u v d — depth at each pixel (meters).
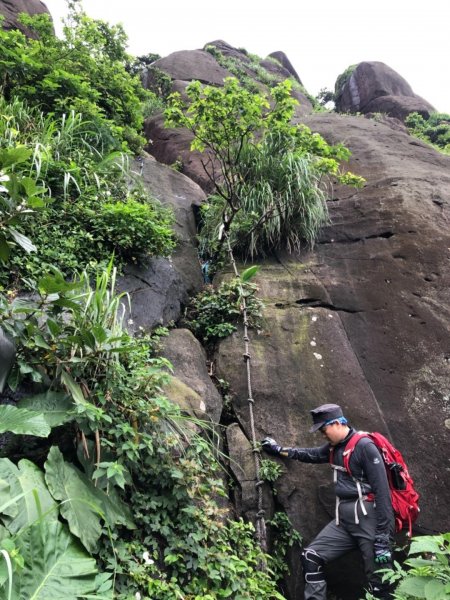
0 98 4.50
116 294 3.82
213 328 4.34
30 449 2.42
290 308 4.55
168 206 5.40
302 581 3.07
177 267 4.73
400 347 4.15
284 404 3.79
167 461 2.62
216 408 3.62
